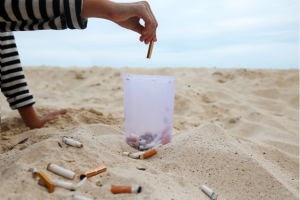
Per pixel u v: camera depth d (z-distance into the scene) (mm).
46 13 996
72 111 2469
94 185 926
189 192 965
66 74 6195
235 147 1337
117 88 4898
